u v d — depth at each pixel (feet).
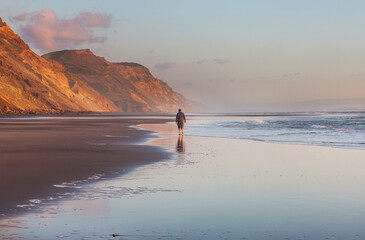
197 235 17.65
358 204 23.68
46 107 419.54
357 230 18.51
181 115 91.71
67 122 176.24
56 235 17.39
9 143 64.75
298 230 18.49
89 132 100.12
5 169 35.70
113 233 17.79
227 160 44.83
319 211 22.00
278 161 44.21
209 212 21.62
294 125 150.71
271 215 21.11
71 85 629.10
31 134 89.25
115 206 22.70
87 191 26.66
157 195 25.77
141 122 193.98
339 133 99.66
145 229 18.45
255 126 145.59
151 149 57.06
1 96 353.92
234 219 20.27
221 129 123.44
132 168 37.76
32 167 37.17
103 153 50.67
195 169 37.58
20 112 347.36
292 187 28.91
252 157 47.98
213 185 29.48
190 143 69.05
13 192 25.75
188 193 26.53
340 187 28.99
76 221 19.56
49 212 21.11
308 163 42.55
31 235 17.35
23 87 414.21
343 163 42.73
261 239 17.19
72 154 49.03
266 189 28.12
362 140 76.48
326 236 17.63
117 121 204.64
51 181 29.96
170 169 37.35
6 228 18.25
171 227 18.81
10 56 478.59
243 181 31.27
